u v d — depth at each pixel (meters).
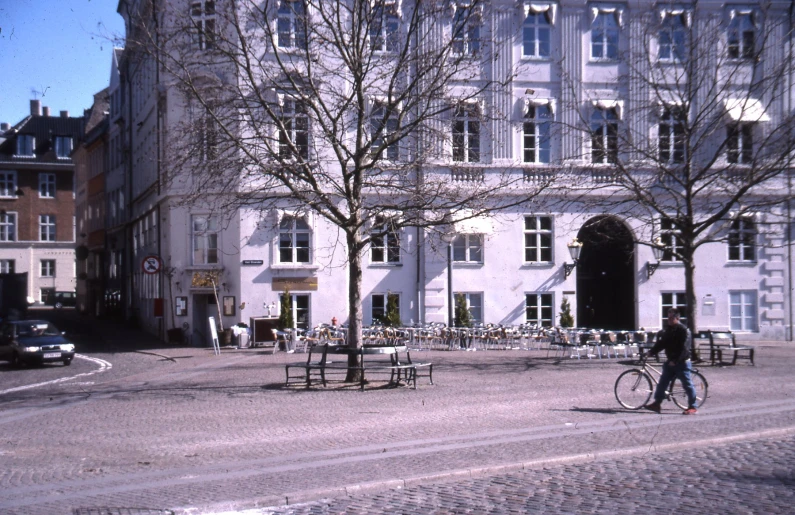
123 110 50.75
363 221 20.11
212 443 12.77
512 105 33.88
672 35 27.89
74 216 77.19
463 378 21.33
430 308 33.91
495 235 34.25
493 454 11.51
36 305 75.94
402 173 21.31
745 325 35.81
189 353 30.94
